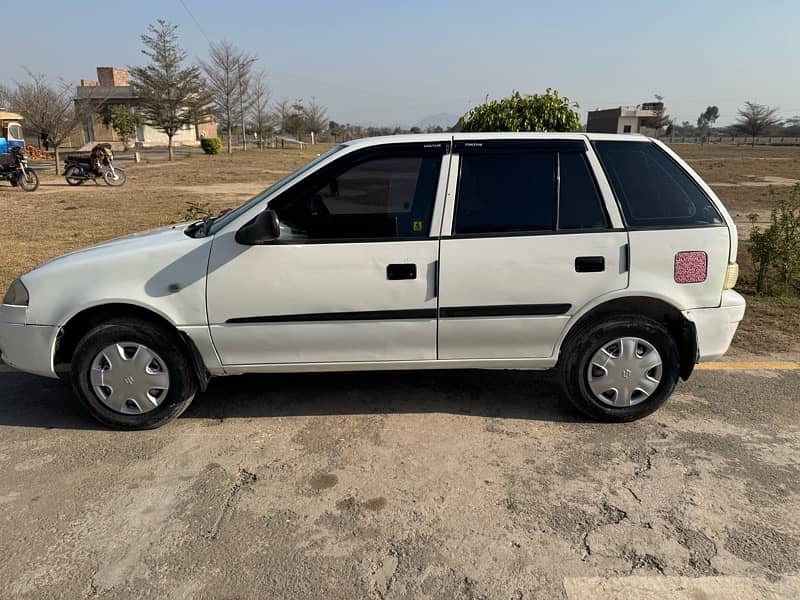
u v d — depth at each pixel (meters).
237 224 3.53
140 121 43.38
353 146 3.57
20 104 24.38
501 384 4.46
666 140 79.94
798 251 6.78
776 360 4.96
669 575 2.54
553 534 2.79
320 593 2.44
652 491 3.13
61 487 3.16
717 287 3.68
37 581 2.50
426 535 2.79
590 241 3.56
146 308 3.53
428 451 3.53
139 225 11.84
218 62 46.16
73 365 3.64
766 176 25.16
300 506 3.00
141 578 2.52
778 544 2.72
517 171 3.59
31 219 12.60
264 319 3.56
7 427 3.81
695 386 4.44
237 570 2.56
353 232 3.53
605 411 3.80
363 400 4.19
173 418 3.77
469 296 3.56
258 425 3.84
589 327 3.69
